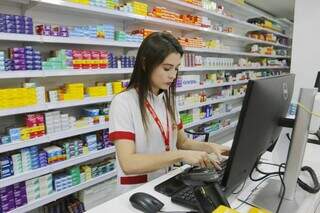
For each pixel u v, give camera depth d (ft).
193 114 12.98
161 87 4.00
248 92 2.34
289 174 3.30
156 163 3.46
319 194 3.48
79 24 8.81
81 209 8.44
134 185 4.17
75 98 7.78
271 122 3.01
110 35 8.54
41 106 6.91
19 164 6.78
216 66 14.42
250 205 3.18
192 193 3.22
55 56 7.52
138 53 3.94
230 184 2.72
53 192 7.57
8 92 6.27
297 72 14.35
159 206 3.03
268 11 23.04
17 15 6.66
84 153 8.18
